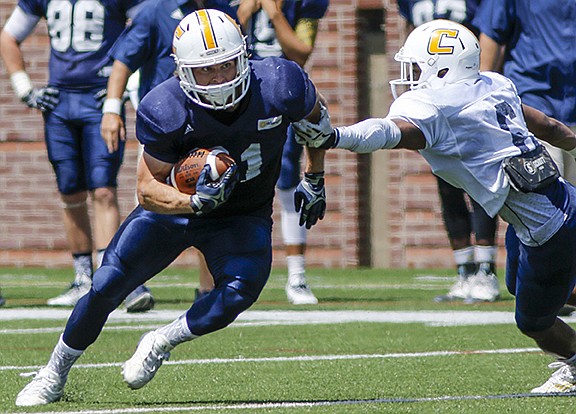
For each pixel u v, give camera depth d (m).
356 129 16.55
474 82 17.64
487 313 30.94
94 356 23.31
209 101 16.19
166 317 30.38
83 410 16.95
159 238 17.45
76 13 33.09
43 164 51.56
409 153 49.28
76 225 34.34
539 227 17.52
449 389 18.98
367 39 49.41
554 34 30.20
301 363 22.12
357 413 16.41
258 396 18.31
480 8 30.94
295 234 34.53
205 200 16.17
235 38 16.06
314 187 17.50
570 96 30.41
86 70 33.16
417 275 45.97
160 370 21.27
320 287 40.69
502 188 17.41
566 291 18.02
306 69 49.22
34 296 37.47
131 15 33.44
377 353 23.62
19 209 51.84
